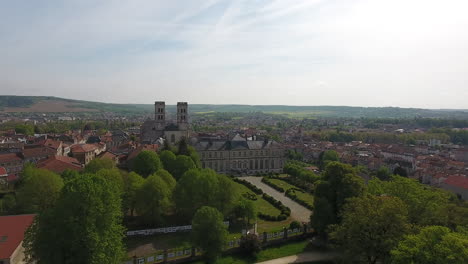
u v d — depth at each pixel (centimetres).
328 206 9588
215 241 8300
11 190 13525
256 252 9081
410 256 5703
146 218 10850
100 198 6681
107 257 6481
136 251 9144
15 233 8088
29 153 18825
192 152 18588
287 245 9738
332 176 10050
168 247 9438
